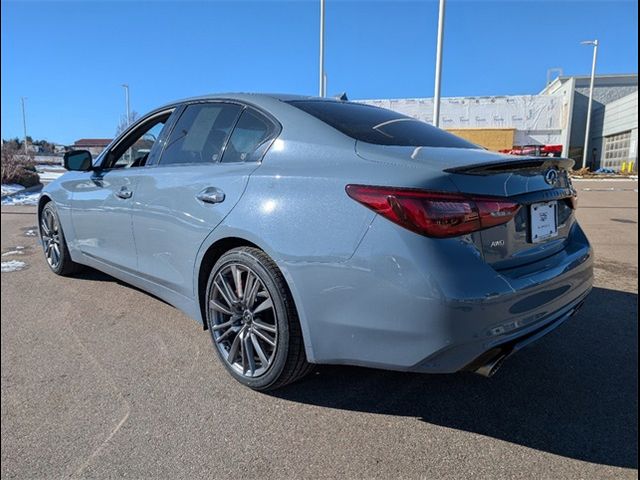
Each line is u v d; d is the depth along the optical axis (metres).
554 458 2.12
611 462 2.09
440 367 2.04
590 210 10.98
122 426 2.36
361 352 2.17
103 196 3.78
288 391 2.65
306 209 2.30
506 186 2.22
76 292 4.31
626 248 6.41
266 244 2.40
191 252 2.89
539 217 2.40
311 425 2.36
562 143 40.47
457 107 40.75
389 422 2.38
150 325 3.56
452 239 2.02
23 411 2.49
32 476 2.03
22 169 15.51
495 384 2.73
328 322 2.23
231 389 2.68
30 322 3.63
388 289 2.05
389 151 2.33
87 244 4.14
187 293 3.01
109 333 3.43
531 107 40.44
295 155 2.53
